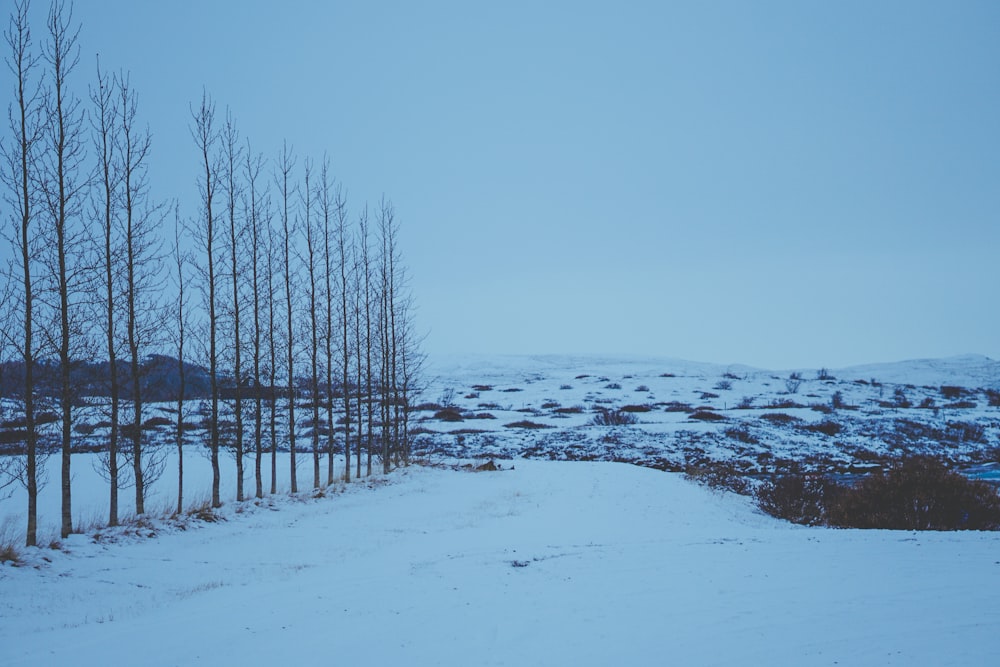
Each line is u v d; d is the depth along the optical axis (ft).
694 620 24.95
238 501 66.80
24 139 44.75
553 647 22.61
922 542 41.39
